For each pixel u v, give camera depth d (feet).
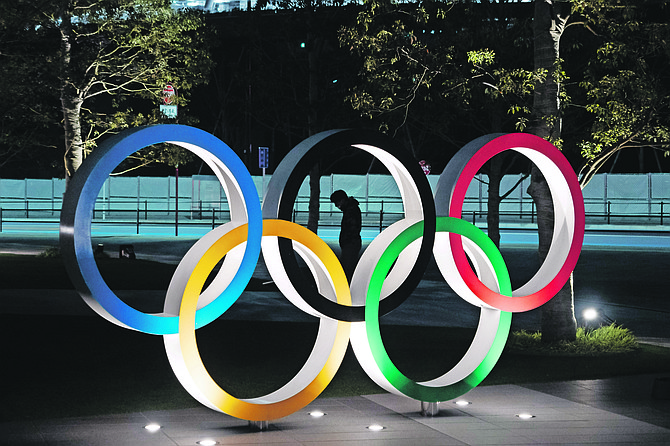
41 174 207.10
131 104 155.94
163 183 178.50
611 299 60.70
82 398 28.22
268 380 32.19
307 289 24.95
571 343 39.88
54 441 22.52
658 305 57.93
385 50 47.26
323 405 28.02
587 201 155.02
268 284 64.64
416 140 129.18
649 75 43.52
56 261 76.89
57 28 84.33
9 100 83.71
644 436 23.97
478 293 27.50
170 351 24.35
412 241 26.45
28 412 25.99
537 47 42.29
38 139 94.63
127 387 30.12
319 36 88.38
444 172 28.22
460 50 59.88
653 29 42.55
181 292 24.04
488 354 28.02
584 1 40.93
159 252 92.32
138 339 40.55
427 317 50.98
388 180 163.84
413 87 49.03
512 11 71.77
